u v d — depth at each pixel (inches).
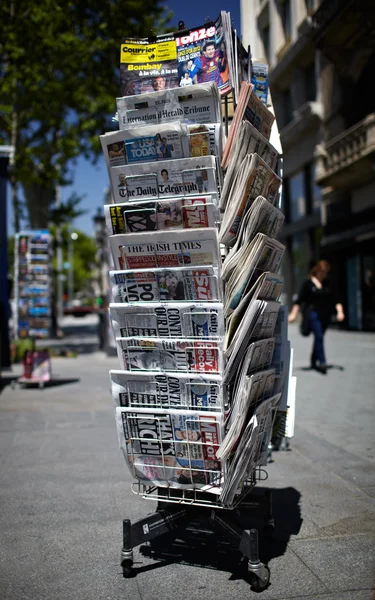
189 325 108.8
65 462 192.1
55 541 131.6
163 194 110.0
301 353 497.4
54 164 613.3
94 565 119.6
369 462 186.2
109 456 199.0
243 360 107.7
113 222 112.7
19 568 118.6
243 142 106.4
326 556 121.9
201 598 105.3
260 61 138.3
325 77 783.1
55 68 528.1
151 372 111.3
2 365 359.3
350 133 674.2
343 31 665.6
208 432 108.0
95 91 579.2
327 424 238.5
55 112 574.2
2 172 351.3
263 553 124.0
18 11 467.5
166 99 111.1
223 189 106.2
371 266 696.4
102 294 626.8
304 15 842.2
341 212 765.9
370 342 584.1
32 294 396.8
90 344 768.9
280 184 121.6
